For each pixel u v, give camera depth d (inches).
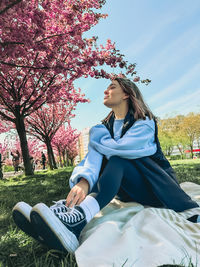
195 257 43.8
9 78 406.9
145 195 67.3
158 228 51.1
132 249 44.3
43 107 688.4
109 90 73.8
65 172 356.2
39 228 47.4
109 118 81.7
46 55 283.0
